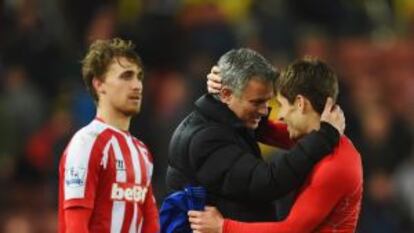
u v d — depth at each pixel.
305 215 20.52
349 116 41.03
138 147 20.98
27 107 41.72
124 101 20.61
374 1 52.53
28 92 42.12
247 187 20.77
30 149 40.69
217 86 21.33
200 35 44.66
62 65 43.50
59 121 39.94
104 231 20.38
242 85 21.11
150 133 39.84
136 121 39.66
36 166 40.41
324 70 20.98
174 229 21.30
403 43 51.06
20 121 41.41
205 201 21.19
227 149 21.02
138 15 45.25
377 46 50.38
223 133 21.16
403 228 41.53
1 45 44.03
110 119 20.69
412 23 52.97
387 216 40.78
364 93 45.75
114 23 43.81
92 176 20.23
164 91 43.44
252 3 47.12
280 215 21.95
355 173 20.72
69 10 45.38
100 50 20.70
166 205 21.38
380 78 48.81
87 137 20.38
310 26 49.69
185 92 41.59
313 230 20.81
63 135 39.22
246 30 45.94
